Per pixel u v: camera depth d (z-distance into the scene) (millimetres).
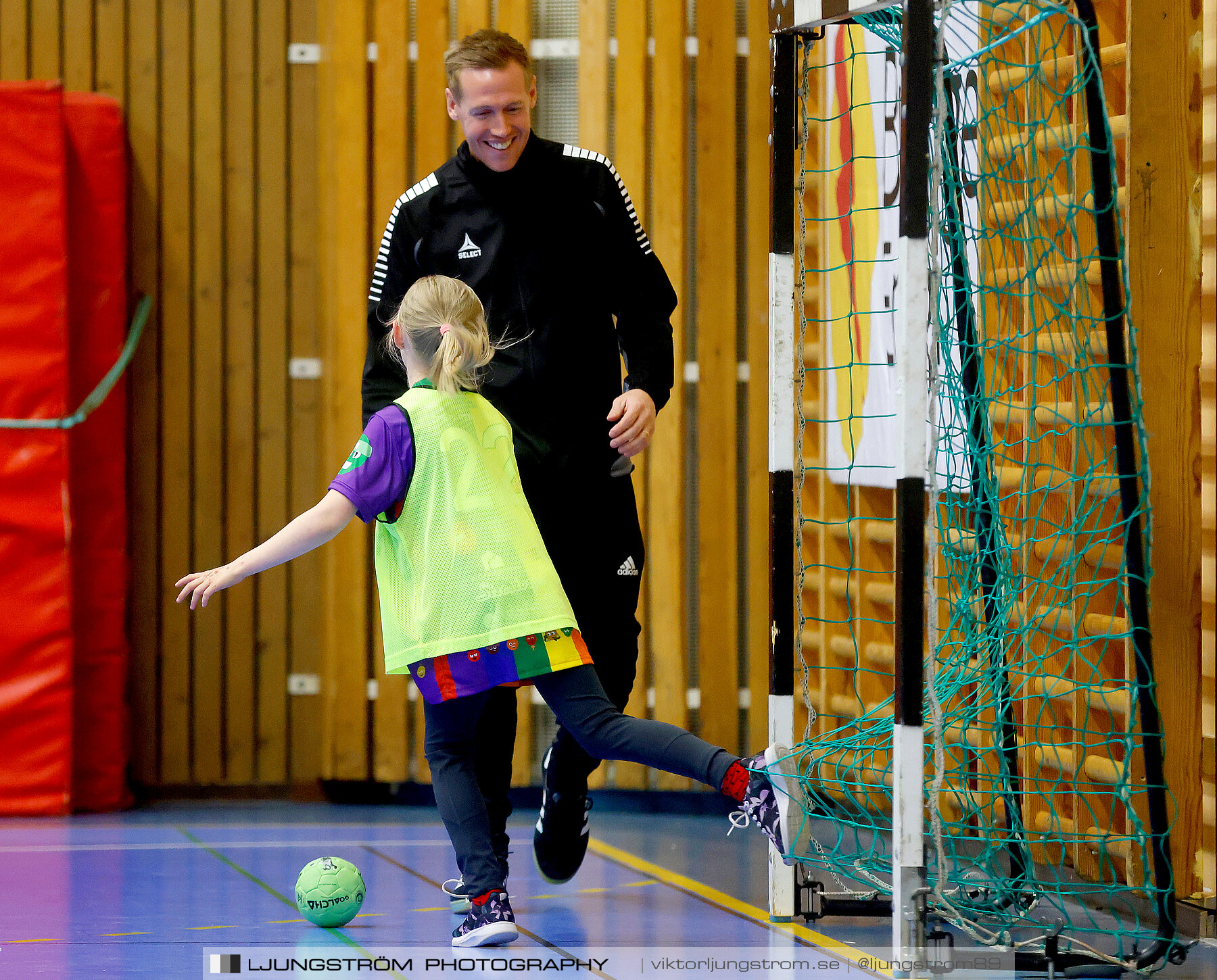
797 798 9000
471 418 9695
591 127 15984
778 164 10195
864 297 14039
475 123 10227
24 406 15266
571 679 9383
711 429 15984
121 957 9289
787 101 10203
